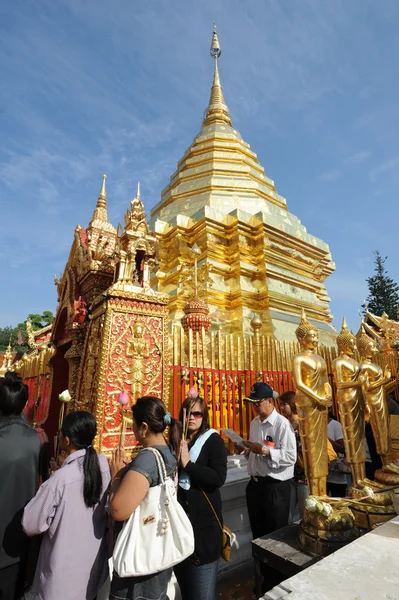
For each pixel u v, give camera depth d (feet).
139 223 20.74
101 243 24.66
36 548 12.45
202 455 13.69
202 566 12.16
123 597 9.75
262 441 18.07
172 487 10.44
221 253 51.44
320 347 33.22
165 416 11.46
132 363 18.60
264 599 8.67
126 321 19.08
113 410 17.65
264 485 17.44
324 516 13.85
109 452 16.93
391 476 17.21
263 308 48.91
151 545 9.64
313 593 8.54
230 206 58.29
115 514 9.62
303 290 55.47
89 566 10.67
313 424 16.46
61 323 30.78
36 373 40.19
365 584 8.89
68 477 10.77
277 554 13.84
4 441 11.82
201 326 29.07
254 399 18.17
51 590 9.97
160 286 51.96
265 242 51.08
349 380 17.42
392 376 24.13
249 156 74.74
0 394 12.64
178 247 52.42
